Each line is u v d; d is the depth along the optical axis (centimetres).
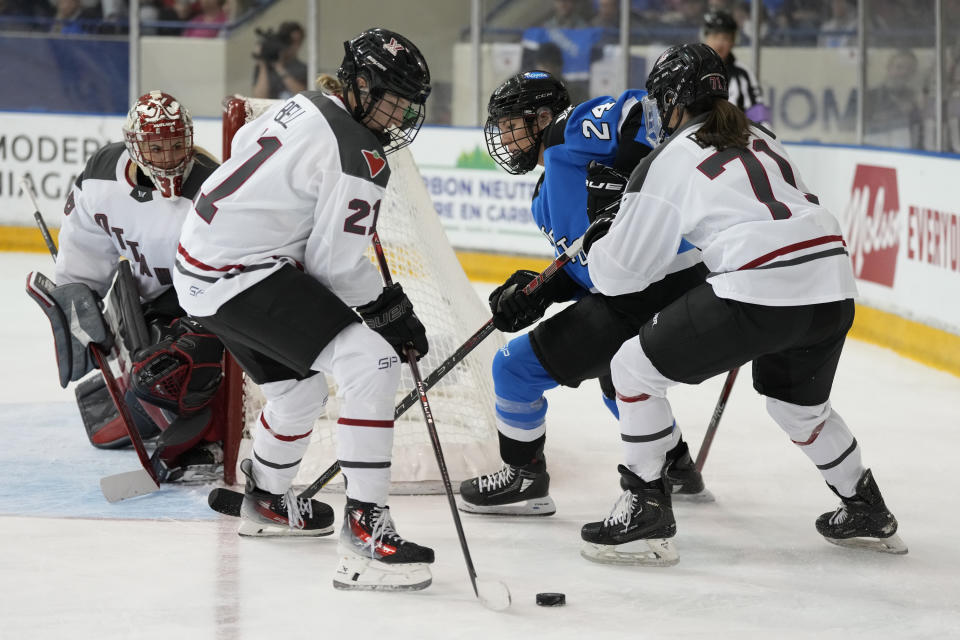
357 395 1045
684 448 1362
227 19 3625
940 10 2612
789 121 3161
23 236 3431
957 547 1209
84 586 1059
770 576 1114
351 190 1010
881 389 2019
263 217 1040
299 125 1026
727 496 1400
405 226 1612
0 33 3684
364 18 3575
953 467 1530
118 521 1257
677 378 1088
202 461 1409
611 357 1205
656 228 1065
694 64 1070
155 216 1402
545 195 1257
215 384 1392
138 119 1332
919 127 2752
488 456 1444
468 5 3494
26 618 980
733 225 1038
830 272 1038
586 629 970
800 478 1477
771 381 1147
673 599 1047
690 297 1073
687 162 1050
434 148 3244
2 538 1192
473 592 1057
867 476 1180
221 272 1057
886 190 2364
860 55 2894
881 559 1170
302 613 998
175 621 976
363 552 1054
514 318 1202
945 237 2141
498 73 3444
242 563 1130
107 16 3672
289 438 1157
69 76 3706
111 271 1485
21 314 2558
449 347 1576
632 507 1130
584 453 1599
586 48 3334
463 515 1315
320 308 1046
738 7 3162
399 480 1393
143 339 1397
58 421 1688
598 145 1179
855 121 3025
